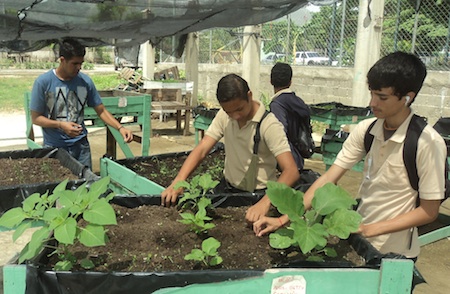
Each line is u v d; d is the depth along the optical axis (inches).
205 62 603.5
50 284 68.3
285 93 151.6
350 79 441.1
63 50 148.9
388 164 82.4
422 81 76.7
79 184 126.7
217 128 117.3
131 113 258.1
